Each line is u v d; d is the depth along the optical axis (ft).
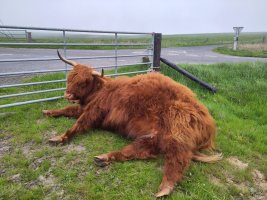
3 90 23.65
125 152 13.20
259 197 12.37
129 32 25.21
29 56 46.60
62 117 18.03
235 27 76.23
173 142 12.17
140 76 15.51
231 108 23.56
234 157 15.39
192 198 11.37
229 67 35.60
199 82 28.19
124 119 14.43
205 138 13.57
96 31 22.52
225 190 12.32
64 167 12.89
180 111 13.04
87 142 14.96
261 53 70.38
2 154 13.82
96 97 15.61
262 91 28.22
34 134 15.69
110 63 42.09
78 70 15.64
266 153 16.46
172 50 77.20
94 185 11.73
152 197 11.25
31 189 11.51
